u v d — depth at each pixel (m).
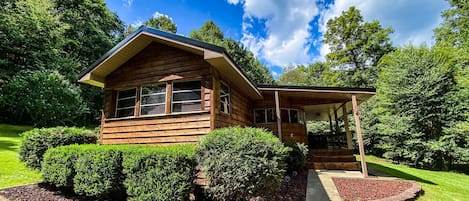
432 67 12.55
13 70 14.41
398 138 13.21
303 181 6.62
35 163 5.86
